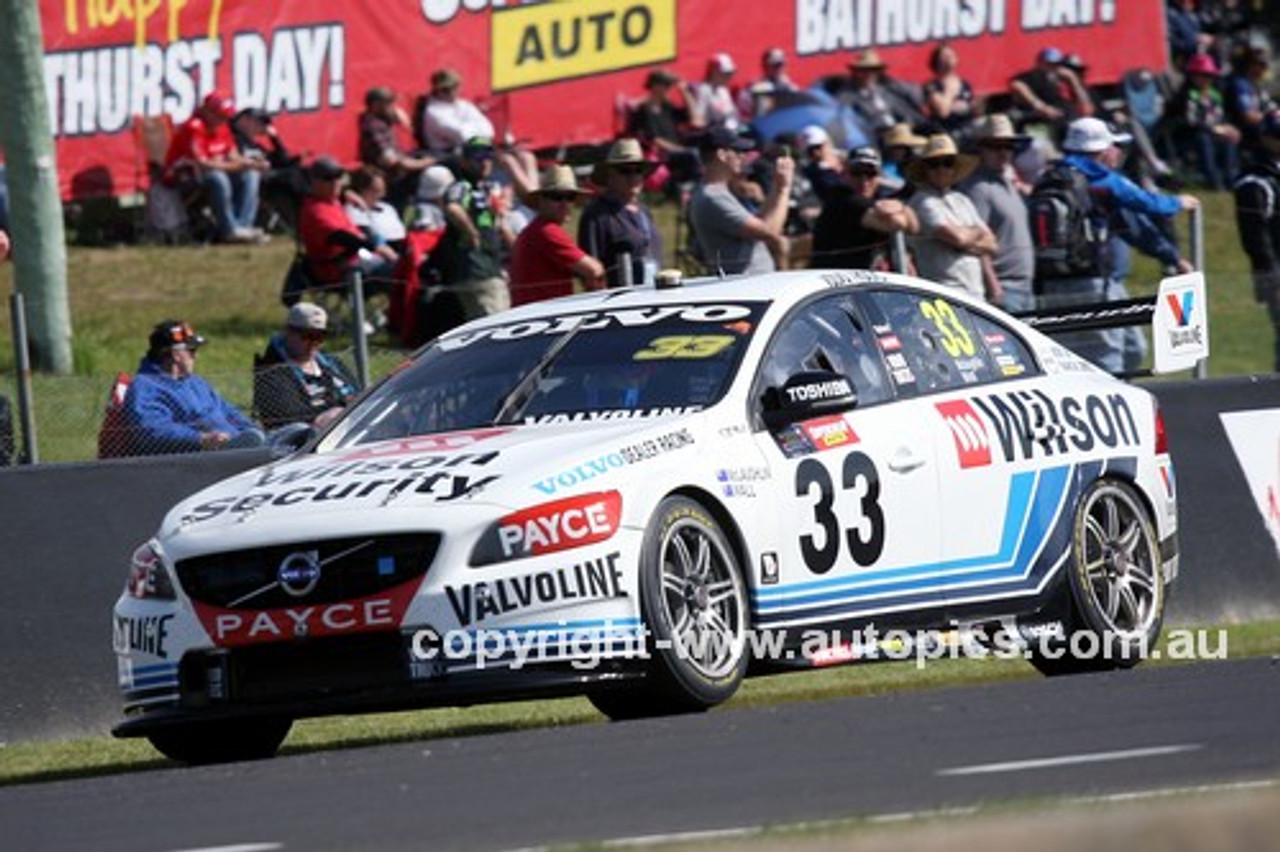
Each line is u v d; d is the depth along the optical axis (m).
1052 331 37.47
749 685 34.53
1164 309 37.12
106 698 34.56
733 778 21.45
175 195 67.62
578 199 45.19
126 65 65.75
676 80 71.31
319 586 26.91
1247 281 51.88
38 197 57.91
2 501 34.22
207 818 21.03
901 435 30.84
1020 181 64.44
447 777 22.64
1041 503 32.38
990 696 27.61
